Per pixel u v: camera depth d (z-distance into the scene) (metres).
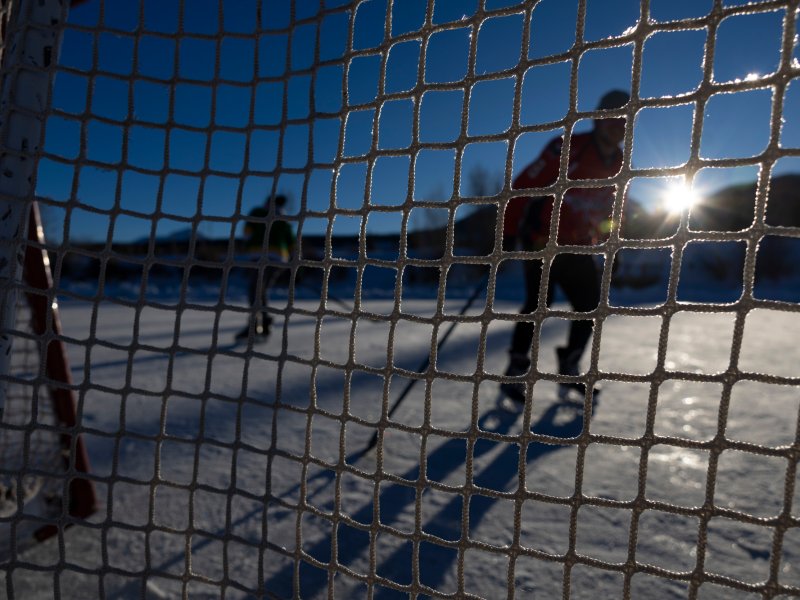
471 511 1.41
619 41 0.76
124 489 1.52
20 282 1.03
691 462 1.73
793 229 0.66
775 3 0.66
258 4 1.03
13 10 1.03
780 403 2.51
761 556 1.18
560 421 2.26
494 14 0.86
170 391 0.98
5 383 1.01
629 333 5.61
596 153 2.50
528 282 2.60
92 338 1.00
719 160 0.69
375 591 1.07
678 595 1.05
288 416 2.31
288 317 0.97
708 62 0.70
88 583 1.09
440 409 2.46
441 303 0.88
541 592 1.07
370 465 1.74
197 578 0.94
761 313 7.93
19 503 0.99
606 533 1.29
